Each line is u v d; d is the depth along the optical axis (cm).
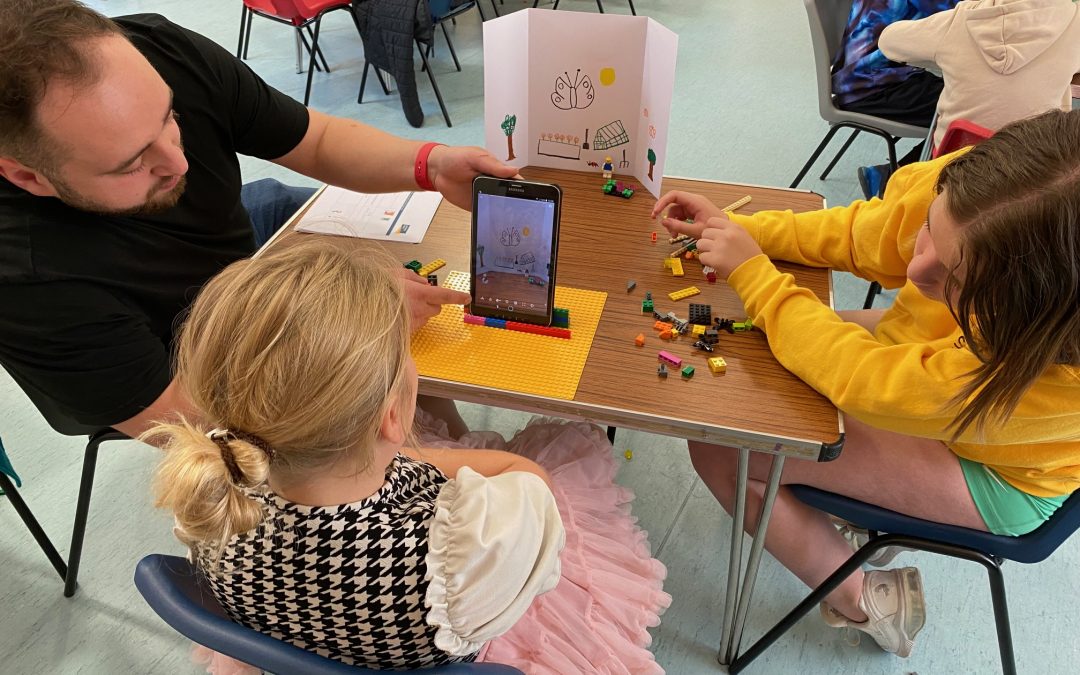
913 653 140
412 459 91
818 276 118
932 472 107
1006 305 78
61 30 84
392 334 65
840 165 276
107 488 173
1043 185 74
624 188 137
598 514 121
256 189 163
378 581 69
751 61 350
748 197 135
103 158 91
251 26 396
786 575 154
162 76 117
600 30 126
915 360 91
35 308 99
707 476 133
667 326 107
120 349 104
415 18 279
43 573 158
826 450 91
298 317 61
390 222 132
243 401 61
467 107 317
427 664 74
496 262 106
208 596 78
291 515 68
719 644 144
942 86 204
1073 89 184
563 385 99
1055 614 146
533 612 104
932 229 87
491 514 73
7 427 188
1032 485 104
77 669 142
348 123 141
